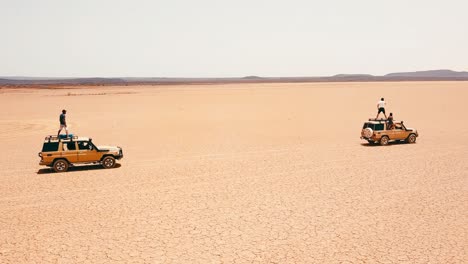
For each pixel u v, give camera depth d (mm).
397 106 49000
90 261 9344
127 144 25656
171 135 29594
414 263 9039
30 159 21250
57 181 16609
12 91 107688
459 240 10180
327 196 13961
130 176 17281
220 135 29391
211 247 10008
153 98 73812
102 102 64812
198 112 47656
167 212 12555
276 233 10805
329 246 9961
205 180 16406
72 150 18484
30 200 13930
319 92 82500
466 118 37000
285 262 9164
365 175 16828
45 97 78750
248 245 10086
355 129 31781
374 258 9289
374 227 11102
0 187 15641
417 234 10586
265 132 30688
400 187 14922
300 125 34719
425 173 17016
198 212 12508
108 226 11453
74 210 12836
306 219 11781
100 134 30234
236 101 64375
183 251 9805
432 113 41344
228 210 12656
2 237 10773
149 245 10172
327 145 24625
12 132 31922
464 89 78250
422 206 12750
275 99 66875
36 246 10195
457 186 14945
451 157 20328
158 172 17922
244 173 17500
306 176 16828
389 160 19875
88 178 17047
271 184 15648
